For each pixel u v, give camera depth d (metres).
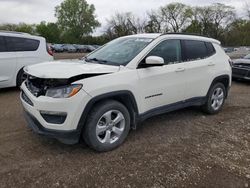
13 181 2.99
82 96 3.29
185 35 4.91
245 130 4.73
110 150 3.75
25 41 7.57
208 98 5.31
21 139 4.05
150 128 4.64
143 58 4.05
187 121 5.07
